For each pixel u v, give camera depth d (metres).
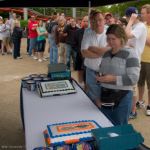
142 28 3.68
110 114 2.54
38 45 9.20
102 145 1.54
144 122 4.02
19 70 7.75
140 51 3.76
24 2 4.25
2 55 10.56
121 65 2.39
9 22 10.77
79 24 8.34
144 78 4.34
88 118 2.19
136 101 4.41
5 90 5.70
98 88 2.95
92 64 3.46
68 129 1.81
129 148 1.58
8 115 4.30
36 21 9.75
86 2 4.89
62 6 4.79
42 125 2.06
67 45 7.14
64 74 3.12
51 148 1.59
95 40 3.52
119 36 2.36
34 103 2.56
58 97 2.73
